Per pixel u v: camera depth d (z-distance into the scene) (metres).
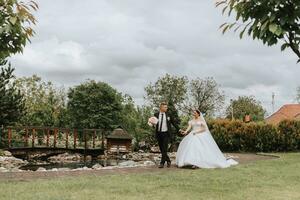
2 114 20.81
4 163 16.47
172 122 11.95
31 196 6.61
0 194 6.73
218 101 47.34
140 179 8.78
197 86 46.88
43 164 17.45
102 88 53.72
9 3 4.87
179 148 12.18
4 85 20.95
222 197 6.99
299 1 3.35
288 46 3.50
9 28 4.80
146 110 28.81
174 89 46.12
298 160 13.49
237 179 8.98
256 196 7.11
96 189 7.47
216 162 11.48
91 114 52.94
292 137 19.88
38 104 40.81
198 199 6.79
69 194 6.90
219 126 20.56
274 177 9.36
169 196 6.98
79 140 31.11
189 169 11.25
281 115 56.94
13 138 25.36
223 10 3.79
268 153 18.70
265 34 3.56
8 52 5.25
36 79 42.00
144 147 26.64
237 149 20.41
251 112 58.28
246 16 3.69
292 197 7.06
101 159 21.22
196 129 11.99
